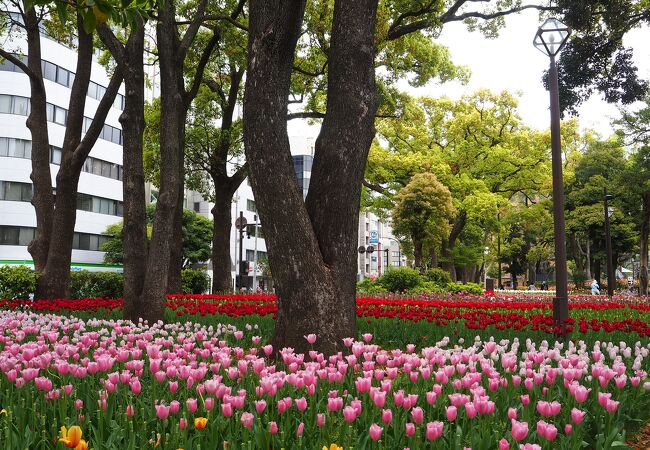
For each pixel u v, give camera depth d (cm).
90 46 1431
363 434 286
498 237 4700
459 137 3375
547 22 926
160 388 370
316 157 653
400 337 825
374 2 660
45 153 1466
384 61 1958
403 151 3388
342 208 630
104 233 4144
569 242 5288
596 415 361
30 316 838
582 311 1320
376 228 9456
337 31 654
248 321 915
